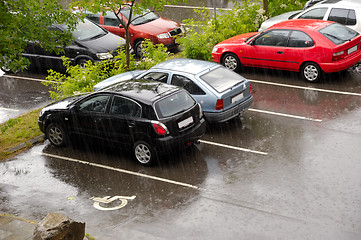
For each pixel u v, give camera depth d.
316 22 15.12
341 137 11.33
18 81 17.31
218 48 16.34
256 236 7.78
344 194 8.98
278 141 11.39
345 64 14.33
